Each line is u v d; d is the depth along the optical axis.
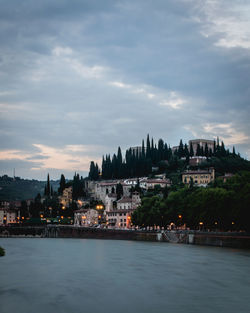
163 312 74.38
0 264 127.69
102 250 172.62
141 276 105.81
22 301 80.81
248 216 178.25
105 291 88.69
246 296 84.81
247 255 147.25
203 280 100.31
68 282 97.94
